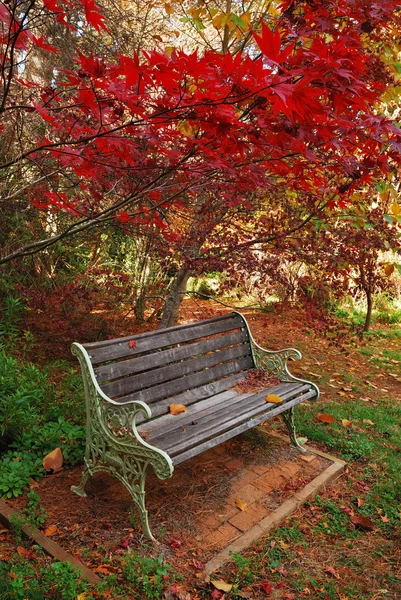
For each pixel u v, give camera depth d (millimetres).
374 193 5059
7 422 3240
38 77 4176
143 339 3258
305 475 3430
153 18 5926
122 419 2713
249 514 2941
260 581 2447
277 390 3715
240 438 3916
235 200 3291
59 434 3426
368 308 7668
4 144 4035
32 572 2270
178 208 4289
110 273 5809
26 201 4816
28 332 5121
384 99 3139
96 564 2416
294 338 7051
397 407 4828
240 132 1816
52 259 5934
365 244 4121
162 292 6703
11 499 2848
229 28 4336
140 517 2688
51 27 3893
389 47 3305
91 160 1953
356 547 2781
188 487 3184
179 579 2379
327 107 1809
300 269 6328
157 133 1984
